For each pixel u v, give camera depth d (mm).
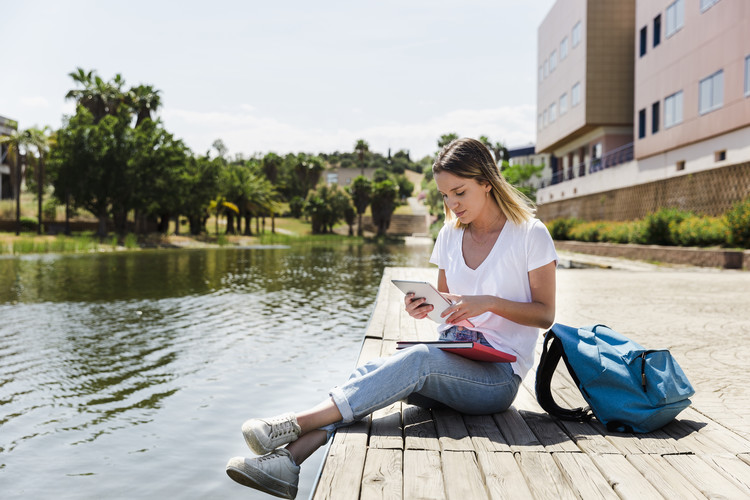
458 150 2688
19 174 42219
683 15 22359
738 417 3010
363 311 11578
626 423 2650
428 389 2639
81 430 4754
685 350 4973
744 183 17016
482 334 2781
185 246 46812
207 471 3963
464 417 2844
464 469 2229
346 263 27094
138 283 16922
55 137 43250
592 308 7664
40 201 43781
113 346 8117
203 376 6477
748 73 18156
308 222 92312
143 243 43219
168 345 8195
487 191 2740
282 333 9141
